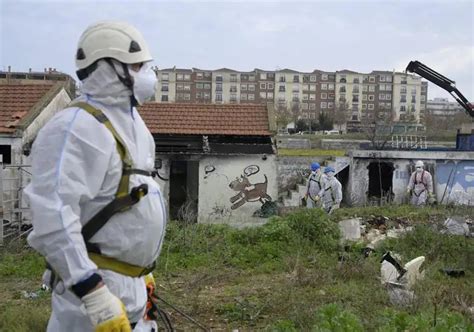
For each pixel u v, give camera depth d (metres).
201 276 9.92
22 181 16.12
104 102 3.05
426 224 13.79
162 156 20.09
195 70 112.62
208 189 20.42
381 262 9.94
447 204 19.23
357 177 23.88
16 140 17.14
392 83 114.25
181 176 22.66
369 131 45.72
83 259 2.77
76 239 2.78
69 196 2.80
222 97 113.12
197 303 8.12
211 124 21.72
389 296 7.86
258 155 20.48
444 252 11.45
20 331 6.50
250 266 11.14
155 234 3.12
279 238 12.46
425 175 19.20
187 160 20.44
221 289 9.29
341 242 12.71
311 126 73.88
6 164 16.28
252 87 113.94
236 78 113.56
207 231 13.39
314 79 114.75
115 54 3.02
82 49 3.07
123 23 3.11
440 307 7.25
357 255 11.42
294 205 22.55
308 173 25.06
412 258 11.14
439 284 8.84
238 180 20.45
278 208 20.33
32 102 19.33
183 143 21.03
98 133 2.92
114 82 3.04
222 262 11.23
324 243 12.34
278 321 6.72
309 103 114.50
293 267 10.62
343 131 71.81
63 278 2.79
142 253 3.09
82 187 2.85
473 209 15.64
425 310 7.05
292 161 25.20
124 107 3.11
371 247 12.29
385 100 114.31
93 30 3.07
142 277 3.24
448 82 28.44
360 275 9.56
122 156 3.02
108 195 2.97
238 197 20.41
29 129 17.66
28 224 15.55
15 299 8.70
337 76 114.31
